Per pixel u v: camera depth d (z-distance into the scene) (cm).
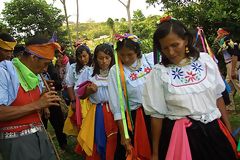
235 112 690
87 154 422
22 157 284
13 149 283
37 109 279
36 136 292
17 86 282
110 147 399
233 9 927
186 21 1055
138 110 350
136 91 348
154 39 240
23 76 288
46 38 295
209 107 243
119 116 349
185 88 238
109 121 403
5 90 278
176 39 232
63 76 622
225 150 247
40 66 293
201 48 333
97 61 415
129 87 349
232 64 673
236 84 677
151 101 246
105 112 407
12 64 288
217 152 245
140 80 350
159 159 255
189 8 1046
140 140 349
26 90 288
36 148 291
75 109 529
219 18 927
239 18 902
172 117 245
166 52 238
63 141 574
